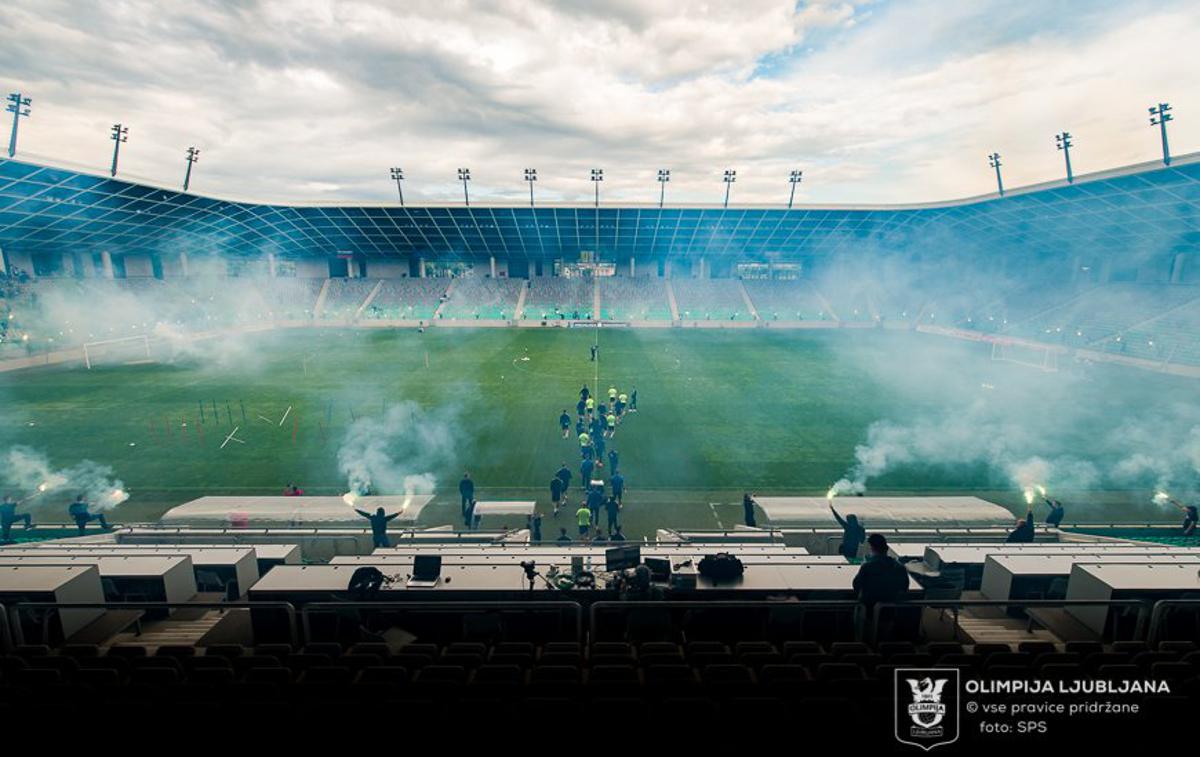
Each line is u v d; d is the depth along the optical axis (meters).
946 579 10.75
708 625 9.11
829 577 9.50
